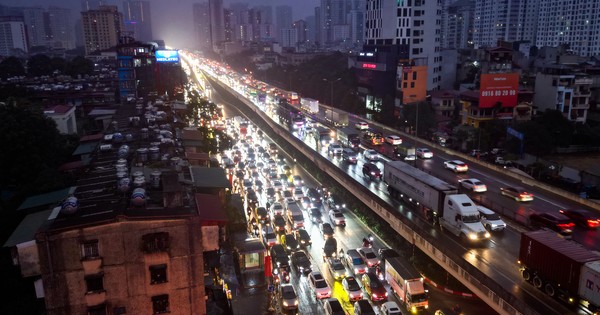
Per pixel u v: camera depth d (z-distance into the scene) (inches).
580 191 2938.0
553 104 4133.9
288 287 1670.8
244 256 1748.3
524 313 1213.1
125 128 2511.1
